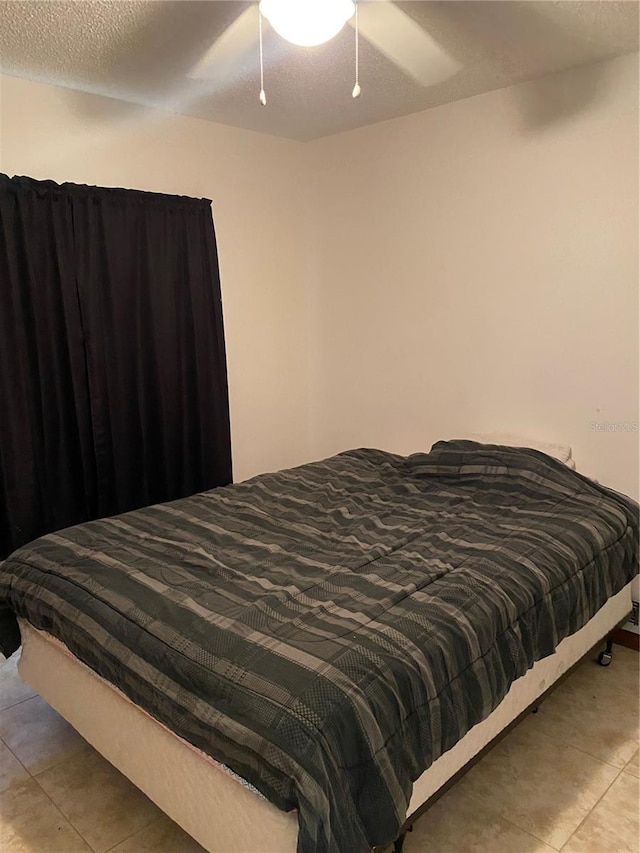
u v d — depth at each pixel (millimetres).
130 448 2945
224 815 1439
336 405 3797
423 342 3293
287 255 3678
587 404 2738
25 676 2176
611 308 2611
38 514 2658
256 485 2764
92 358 2748
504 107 2795
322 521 2365
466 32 2166
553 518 2311
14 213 2490
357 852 1255
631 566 2373
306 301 3830
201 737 1393
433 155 3082
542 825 1778
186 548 2076
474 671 1590
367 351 3568
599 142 2547
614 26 2137
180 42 2195
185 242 3057
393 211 3305
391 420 3518
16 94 2516
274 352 3693
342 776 1267
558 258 2736
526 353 2902
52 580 1915
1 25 2039
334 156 3523
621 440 2662
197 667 1464
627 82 2436
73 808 1865
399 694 1405
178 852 1705
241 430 3590
